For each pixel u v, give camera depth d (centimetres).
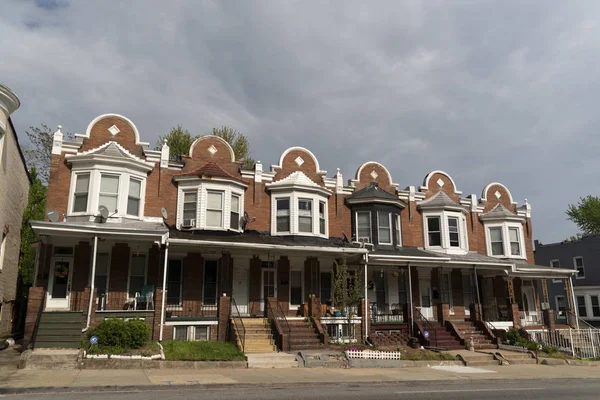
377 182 2722
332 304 2286
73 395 1042
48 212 1881
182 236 2023
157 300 1845
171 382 1230
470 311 2503
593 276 3841
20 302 2658
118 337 1576
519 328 2466
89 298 1722
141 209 2120
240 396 1083
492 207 3023
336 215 2536
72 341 1534
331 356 1795
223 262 2080
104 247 2044
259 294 2255
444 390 1284
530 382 1560
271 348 1856
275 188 2389
